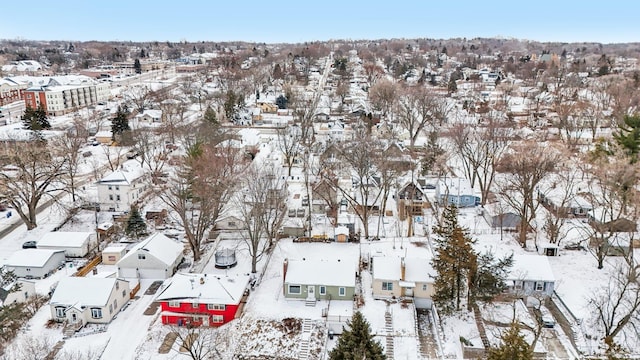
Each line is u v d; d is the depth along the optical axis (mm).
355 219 69500
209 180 63125
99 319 48344
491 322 47469
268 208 63188
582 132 104812
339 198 76938
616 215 62188
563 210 63719
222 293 48188
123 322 48625
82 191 83688
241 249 62938
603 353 42438
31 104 151500
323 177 75188
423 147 102688
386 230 67375
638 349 42812
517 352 34156
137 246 59688
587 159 79562
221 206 62594
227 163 70750
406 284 49250
